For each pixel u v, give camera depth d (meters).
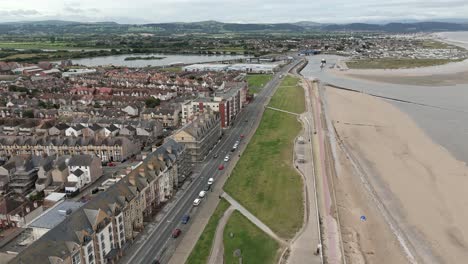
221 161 159.62
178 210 117.50
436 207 120.25
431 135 190.25
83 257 81.88
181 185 135.75
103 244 88.69
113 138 161.62
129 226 100.19
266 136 195.12
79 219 84.62
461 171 145.50
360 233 106.75
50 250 74.38
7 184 130.62
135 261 91.94
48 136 168.62
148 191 112.56
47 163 135.12
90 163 136.62
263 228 105.94
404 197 127.25
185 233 104.56
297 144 181.00
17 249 95.56
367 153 169.25
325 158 161.88
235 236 101.81
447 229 108.50
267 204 119.81
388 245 101.50
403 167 151.62
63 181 133.12
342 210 118.38
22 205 110.94
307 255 93.19
